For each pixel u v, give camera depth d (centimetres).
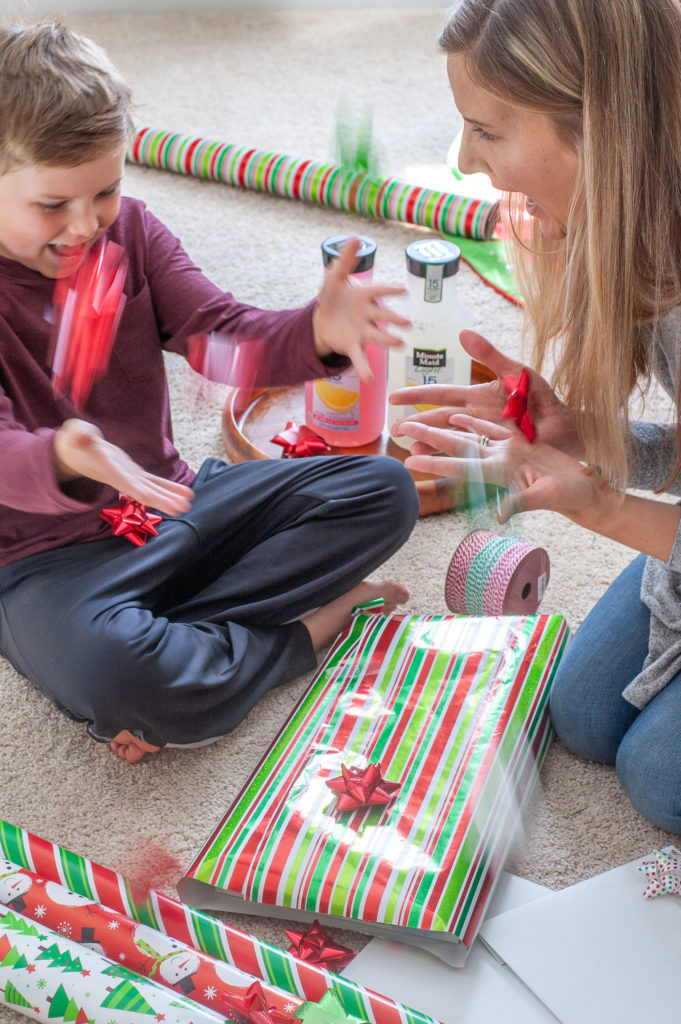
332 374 123
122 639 118
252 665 129
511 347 190
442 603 147
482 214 217
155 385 134
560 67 93
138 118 256
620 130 93
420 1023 95
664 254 99
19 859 109
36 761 128
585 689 123
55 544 128
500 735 119
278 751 121
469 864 107
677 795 111
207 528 133
